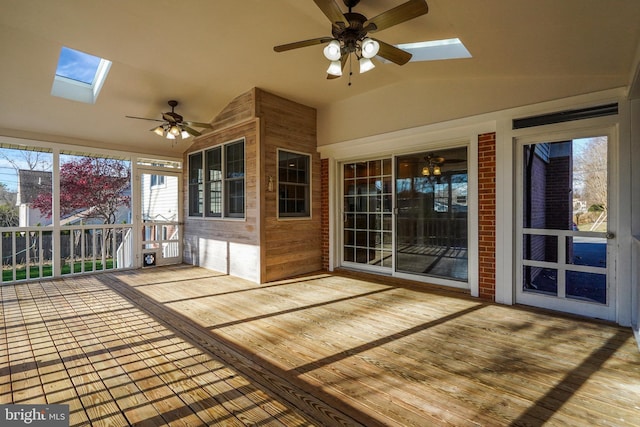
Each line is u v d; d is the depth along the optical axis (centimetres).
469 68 362
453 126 419
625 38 240
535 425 173
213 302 400
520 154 376
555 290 359
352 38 256
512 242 378
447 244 447
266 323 327
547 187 360
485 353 258
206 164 623
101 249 683
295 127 556
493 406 190
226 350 266
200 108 547
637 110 302
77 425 173
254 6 308
